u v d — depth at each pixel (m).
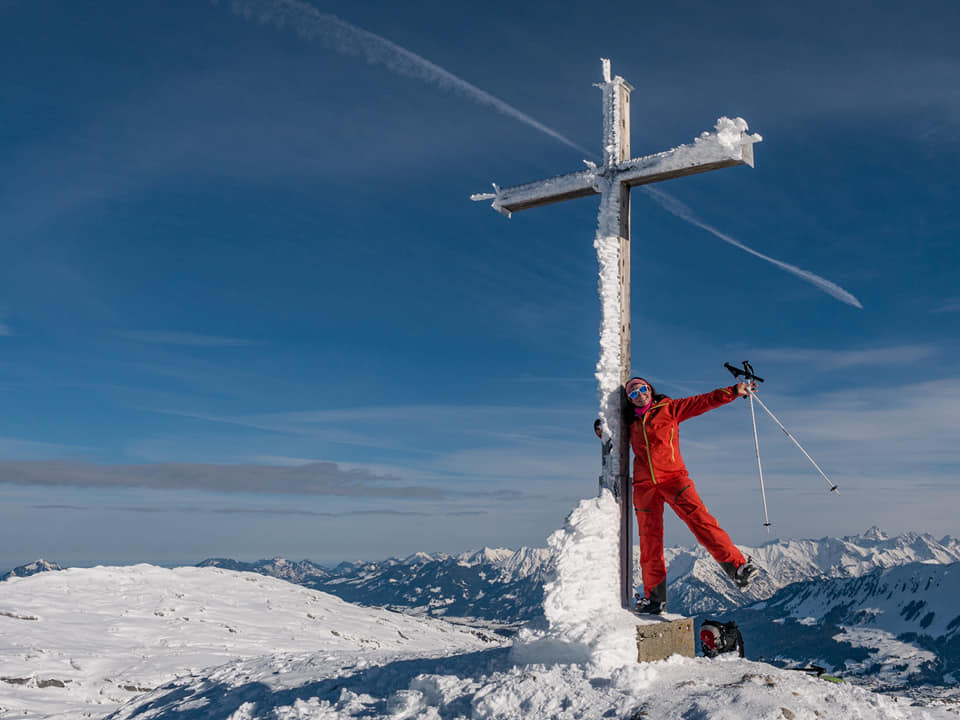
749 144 7.25
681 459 7.45
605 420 7.54
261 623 42.75
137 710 10.45
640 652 6.55
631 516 7.61
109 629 35.78
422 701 6.77
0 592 40.25
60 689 26.09
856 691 6.25
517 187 8.56
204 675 11.17
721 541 7.04
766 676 6.21
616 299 7.73
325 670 9.41
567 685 6.15
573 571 6.93
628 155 8.18
